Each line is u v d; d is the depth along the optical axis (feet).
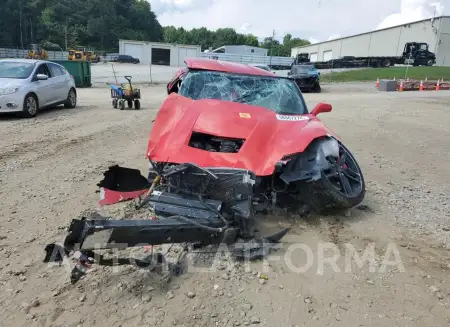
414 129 38.24
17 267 10.89
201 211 10.78
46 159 21.84
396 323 9.43
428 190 19.83
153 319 9.09
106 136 28.86
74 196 16.16
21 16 299.99
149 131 31.32
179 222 9.93
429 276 11.54
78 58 204.74
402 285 11.00
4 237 12.49
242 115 14.06
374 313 9.74
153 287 10.23
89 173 19.44
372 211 16.34
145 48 225.76
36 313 9.12
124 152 24.08
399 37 207.51
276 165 12.48
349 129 36.55
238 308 9.62
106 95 64.95
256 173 12.19
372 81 120.88
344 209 14.85
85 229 9.00
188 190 11.51
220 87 16.96
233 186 11.32
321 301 10.08
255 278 10.87
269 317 9.38
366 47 233.35
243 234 11.48
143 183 14.70
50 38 321.32
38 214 14.30
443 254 12.95
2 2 295.48
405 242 13.62
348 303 10.06
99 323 8.89
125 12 403.95
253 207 12.85
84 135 28.91
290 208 15.05
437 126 40.68
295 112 16.22
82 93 68.18
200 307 9.58
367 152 27.68
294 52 340.59
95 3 372.99
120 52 224.94
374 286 10.87
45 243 12.23
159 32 434.30
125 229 9.31
